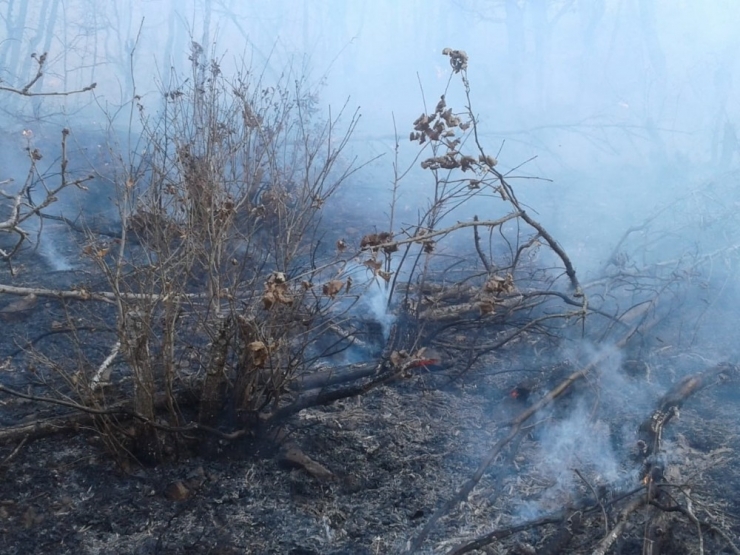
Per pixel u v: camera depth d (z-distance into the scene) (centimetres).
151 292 344
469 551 291
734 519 318
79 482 329
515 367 453
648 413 406
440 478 349
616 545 296
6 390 317
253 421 353
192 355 394
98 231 627
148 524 309
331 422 387
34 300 487
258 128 457
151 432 337
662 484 306
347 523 317
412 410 407
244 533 307
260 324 348
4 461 332
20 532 300
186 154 395
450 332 471
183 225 379
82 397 334
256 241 467
